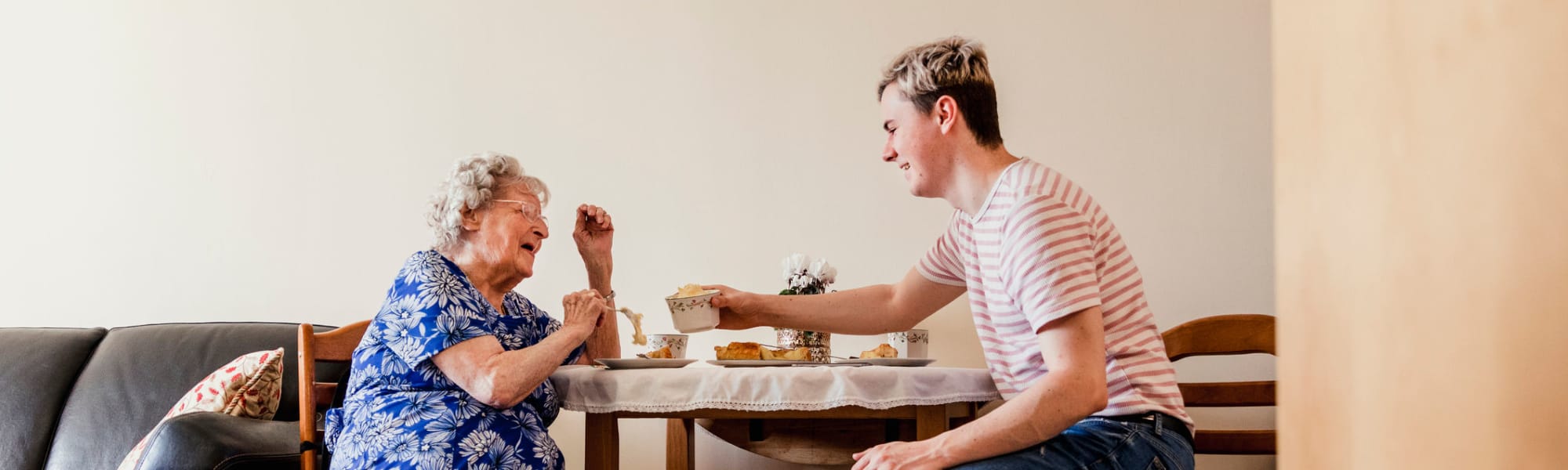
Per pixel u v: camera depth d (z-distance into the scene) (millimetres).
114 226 2881
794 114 2670
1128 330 1362
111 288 2850
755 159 2668
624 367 1833
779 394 1579
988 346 1488
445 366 1642
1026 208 1304
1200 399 2266
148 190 2887
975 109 1439
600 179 2717
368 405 1655
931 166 1456
